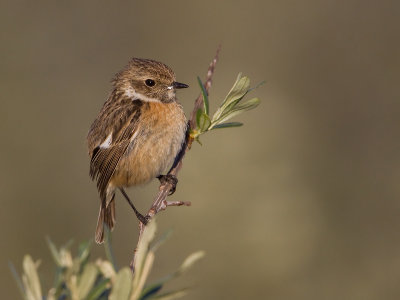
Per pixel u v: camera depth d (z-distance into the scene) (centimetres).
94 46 2025
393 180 1559
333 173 1551
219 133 1353
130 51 2048
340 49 2025
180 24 2077
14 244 1561
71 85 1944
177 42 2066
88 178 1703
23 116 1811
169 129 828
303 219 1299
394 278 1340
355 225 1445
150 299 288
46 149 1762
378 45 2019
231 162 1307
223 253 1259
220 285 1246
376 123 1816
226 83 1908
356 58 2011
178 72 2038
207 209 1269
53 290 271
